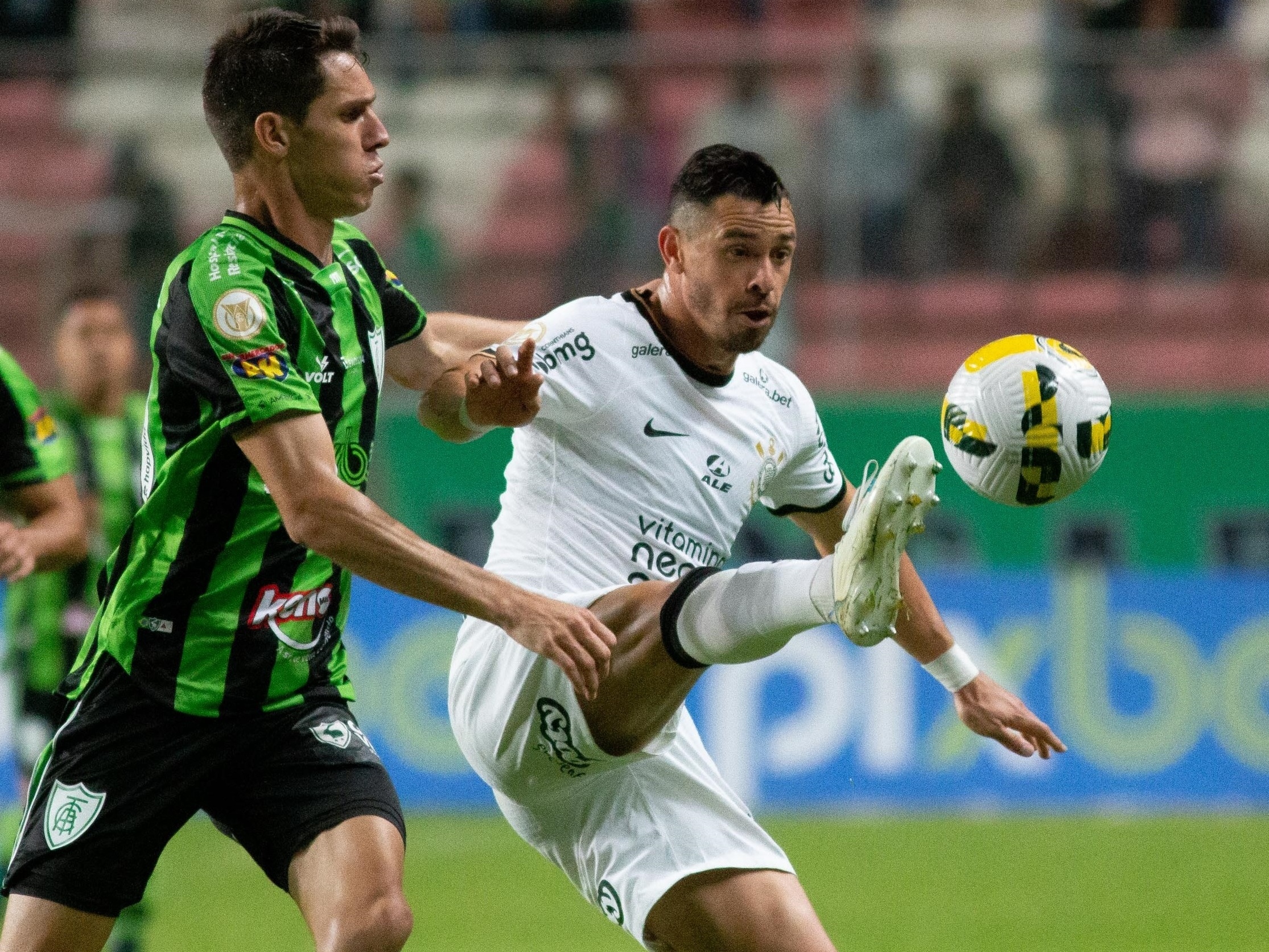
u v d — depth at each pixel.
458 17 44.97
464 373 14.65
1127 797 35.59
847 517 12.54
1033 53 42.75
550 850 15.68
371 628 34.88
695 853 14.79
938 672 15.84
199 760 13.61
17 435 17.83
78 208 41.16
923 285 42.53
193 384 12.96
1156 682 35.78
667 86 42.66
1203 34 45.84
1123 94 42.78
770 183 13.88
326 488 12.45
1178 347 42.88
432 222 42.22
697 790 15.05
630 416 14.65
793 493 16.09
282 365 12.83
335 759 13.66
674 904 14.78
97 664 13.91
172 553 13.50
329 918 12.83
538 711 14.33
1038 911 27.47
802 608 12.67
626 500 14.76
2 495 18.03
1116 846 32.41
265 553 13.51
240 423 12.71
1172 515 40.97
